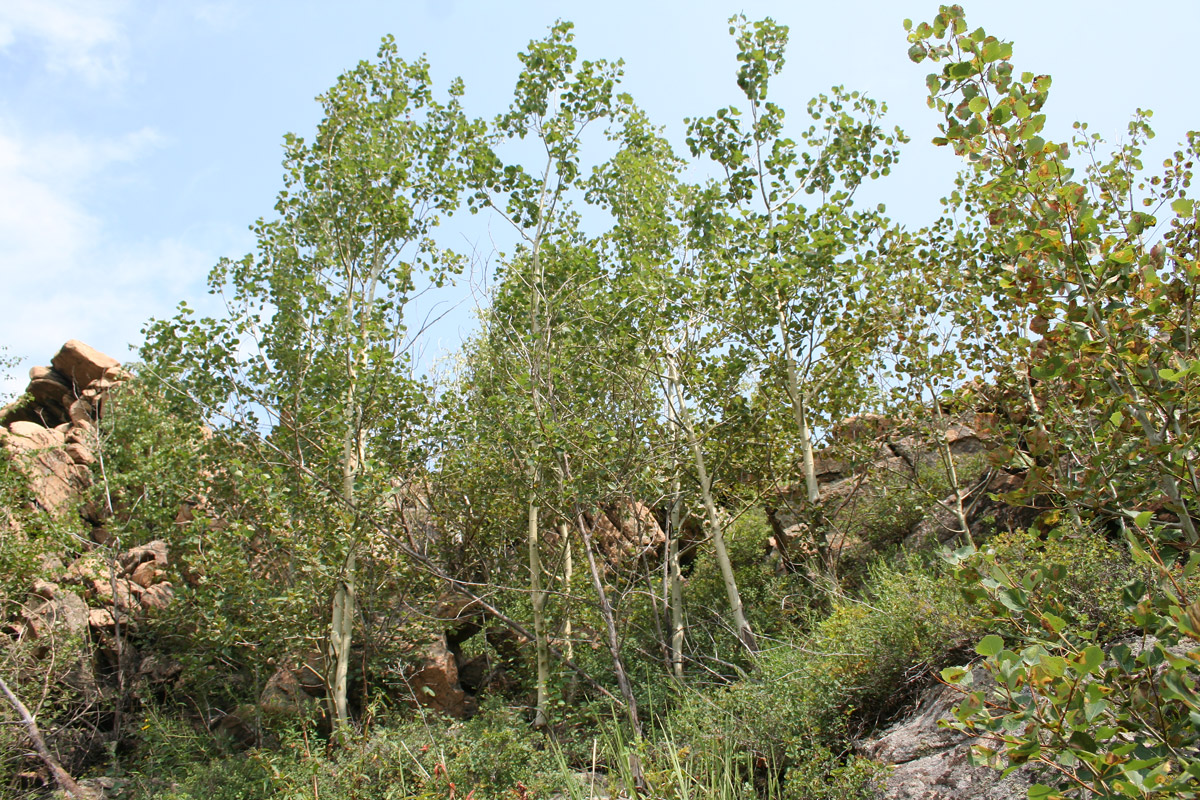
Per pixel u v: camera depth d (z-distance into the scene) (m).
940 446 11.86
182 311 14.03
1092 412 4.44
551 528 14.75
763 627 12.38
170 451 14.80
